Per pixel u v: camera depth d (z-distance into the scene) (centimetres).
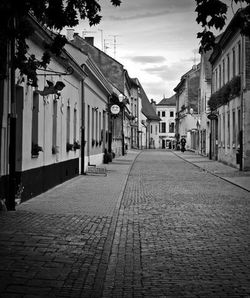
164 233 1023
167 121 12688
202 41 840
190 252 847
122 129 5172
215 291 623
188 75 7194
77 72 2300
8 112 1224
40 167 1614
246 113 2795
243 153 2842
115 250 865
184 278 685
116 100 4125
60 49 1031
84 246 866
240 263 768
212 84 4288
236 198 1642
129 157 4791
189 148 7169
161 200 1578
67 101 2138
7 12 881
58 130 1927
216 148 4200
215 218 1219
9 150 1199
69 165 2195
